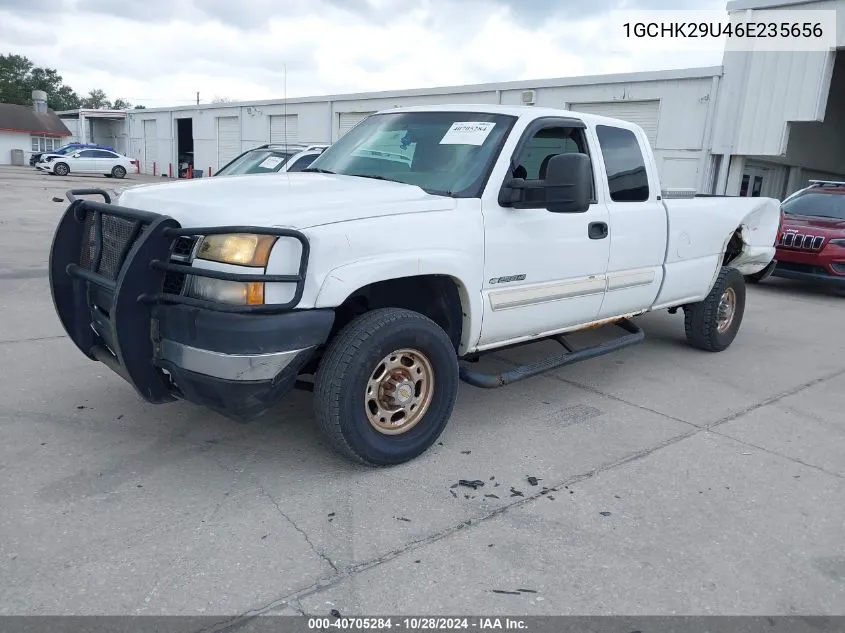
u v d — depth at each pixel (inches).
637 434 177.9
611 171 198.8
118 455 150.6
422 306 165.5
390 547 119.8
